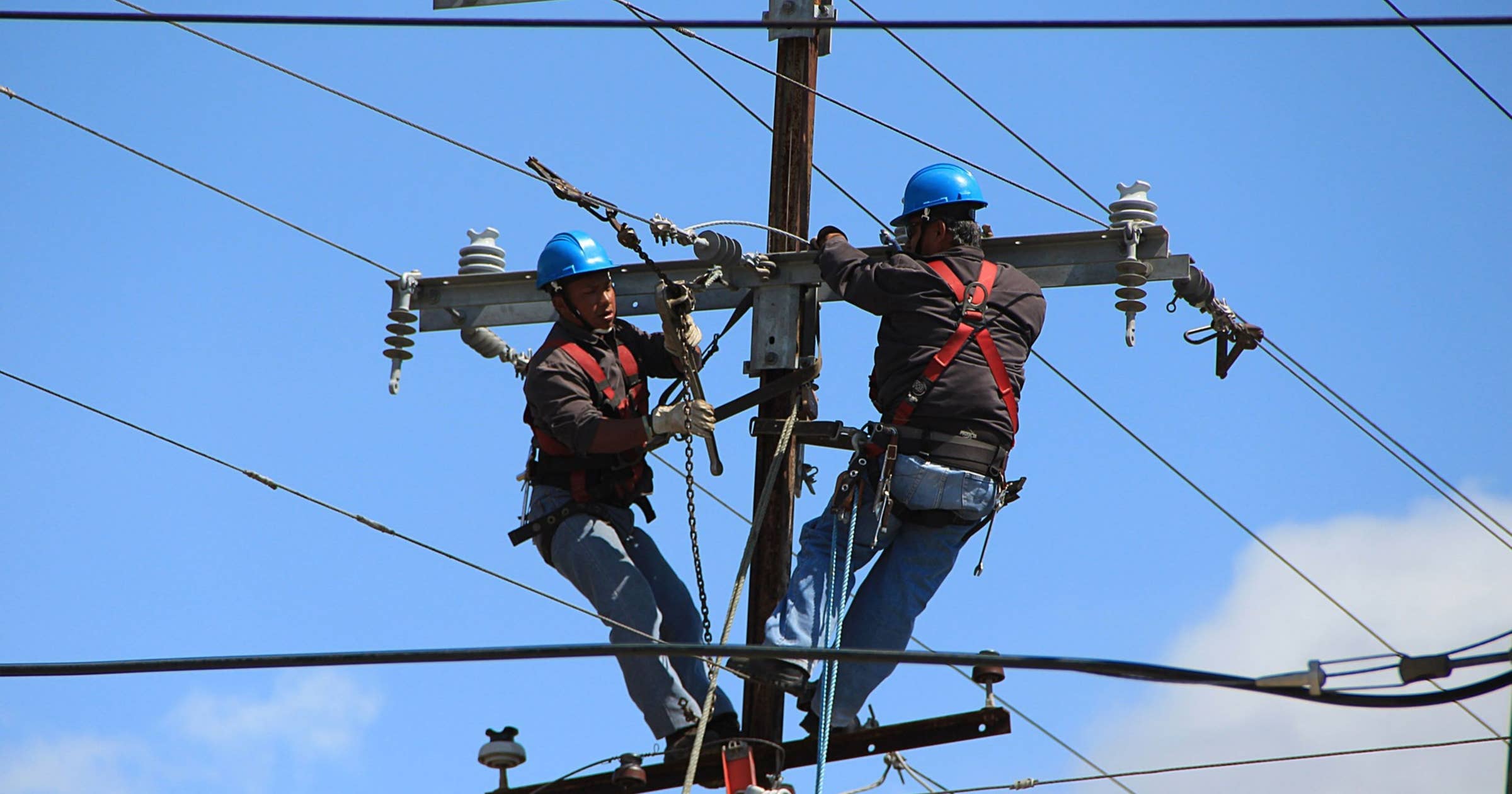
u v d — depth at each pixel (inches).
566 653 507.2
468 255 701.9
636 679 585.9
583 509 606.2
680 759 583.8
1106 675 488.1
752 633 619.2
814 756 600.7
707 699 553.0
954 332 583.2
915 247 618.2
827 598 579.5
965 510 575.8
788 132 669.3
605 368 621.9
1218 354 691.4
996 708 577.9
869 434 586.6
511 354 709.3
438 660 516.1
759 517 597.6
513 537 616.4
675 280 660.1
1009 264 638.5
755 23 525.7
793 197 661.9
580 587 603.8
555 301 631.8
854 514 580.4
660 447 603.8
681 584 622.8
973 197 614.5
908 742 588.7
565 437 600.7
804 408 647.8
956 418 577.6
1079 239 631.8
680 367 639.8
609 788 586.2
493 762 560.4
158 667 534.9
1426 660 474.3
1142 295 626.5
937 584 590.2
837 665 577.9
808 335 647.1
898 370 585.6
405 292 693.9
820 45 697.6
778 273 649.6
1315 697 479.2
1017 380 589.6
